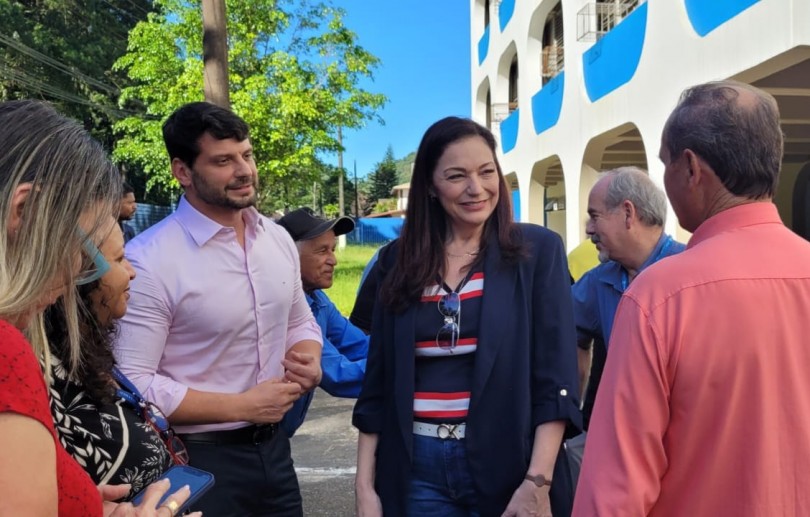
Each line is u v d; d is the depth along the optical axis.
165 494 1.39
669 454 1.18
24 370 0.84
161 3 11.34
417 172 1.79
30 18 18.06
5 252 0.90
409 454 1.72
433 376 1.74
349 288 13.14
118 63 11.97
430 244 1.76
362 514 1.81
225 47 6.33
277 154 11.68
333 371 2.53
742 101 1.21
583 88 9.44
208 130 1.81
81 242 0.99
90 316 1.33
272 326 2.04
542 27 12.30
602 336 2.49
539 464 1.62
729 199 1.23
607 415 1.19
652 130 7.21
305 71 11.91
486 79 16.64
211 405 1.81
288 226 2.79
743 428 1.12
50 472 0.84
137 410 1.51
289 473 2.15
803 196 9.47
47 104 1.04
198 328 1.88
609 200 2.29
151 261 1.81
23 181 0.91
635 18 7.61
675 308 1.16
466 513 1.74
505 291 1.70
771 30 5.05
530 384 1.69
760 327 1.12
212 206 1.88
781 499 1.11
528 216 12.72
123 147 12.09
